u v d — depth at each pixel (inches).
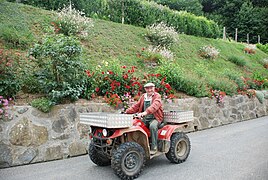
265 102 529.3
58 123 237.0
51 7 524.7
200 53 621.6
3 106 212.7
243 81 516.1
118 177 184.9
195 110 372.2
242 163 209.9
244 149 254.5
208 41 732.7
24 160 214.7
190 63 539.5
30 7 466.9
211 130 368.8
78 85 266.7
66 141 239.0
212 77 480.4
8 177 185.2
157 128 202.5
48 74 260.7
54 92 236.7
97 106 267.4
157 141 208.1
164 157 235.8
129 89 316.5
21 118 217.9
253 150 249.9
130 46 492.7
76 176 187.3
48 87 251.6
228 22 1568.7
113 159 175.3
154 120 204.4
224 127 391.9
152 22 642.2
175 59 526.0
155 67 438.6
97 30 502.9
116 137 186.7
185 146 221.3
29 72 282.8
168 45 549.6
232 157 227.8
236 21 1523.1
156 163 216.7
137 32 568.7
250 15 1476.4
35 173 193.8
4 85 228.2
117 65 336.2
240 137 311.1
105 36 493.4
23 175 189.2
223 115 419.8
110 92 297.3
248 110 479.8
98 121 179.6
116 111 280.8
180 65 504.7
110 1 618.8
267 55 870.4
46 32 405.1
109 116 171.6
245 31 1467.8
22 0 508.7
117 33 527.5
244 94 476.7
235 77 516.4
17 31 373.7
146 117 207.0
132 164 179.6
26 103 234.5
